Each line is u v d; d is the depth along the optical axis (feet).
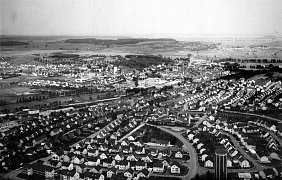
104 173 518.78
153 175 505.66
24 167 518.37
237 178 481.05
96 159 552.41
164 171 518.78
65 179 497.05
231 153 570.87
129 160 559.38
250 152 583.99
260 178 483.92
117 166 533.96
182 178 491.31
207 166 531.09
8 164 550.77
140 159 562.66
